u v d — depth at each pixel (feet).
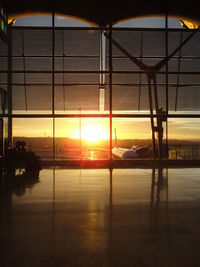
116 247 17.01
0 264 14.79
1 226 21.22
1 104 67.56
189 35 72.95
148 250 16.52
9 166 53.98
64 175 51.67
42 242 17.88
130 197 31.63
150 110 72.64
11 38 71.51
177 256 15.69
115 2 71.31
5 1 55.98
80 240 18.21
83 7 70.95
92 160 69.92
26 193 33.91
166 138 71.82
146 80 73.15
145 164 70.49
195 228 20.63
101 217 23.56
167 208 26.61
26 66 72.38
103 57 72.69
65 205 27.81
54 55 71.92
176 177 48.73
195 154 72.02
